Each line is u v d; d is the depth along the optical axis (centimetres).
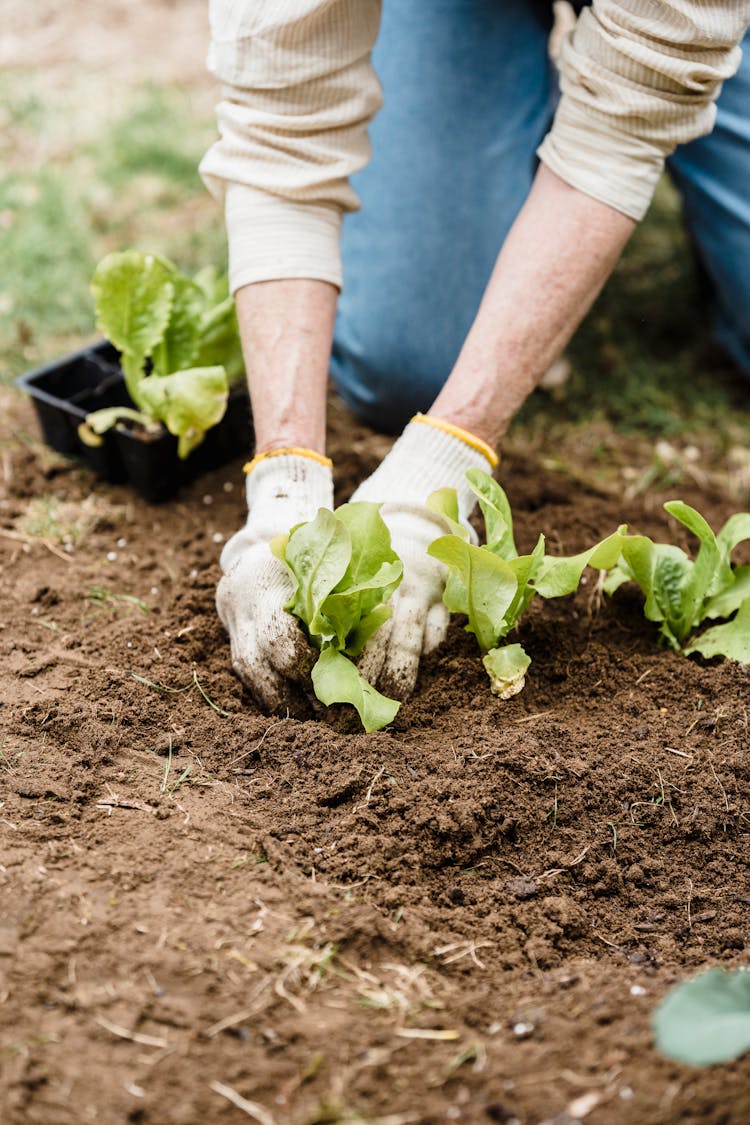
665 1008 119
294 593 166
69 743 168
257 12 170
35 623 199
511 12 254
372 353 254
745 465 266
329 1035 126
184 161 354
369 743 166
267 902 142
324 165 183
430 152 256
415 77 254
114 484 242
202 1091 119
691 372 296
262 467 180
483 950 144
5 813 154
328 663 164
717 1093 119
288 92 178
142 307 223
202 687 182
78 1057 121
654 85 168
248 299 184
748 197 259
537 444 267
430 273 256
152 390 217
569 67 174
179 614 197
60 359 249
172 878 145
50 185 337
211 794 161
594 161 175
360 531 162
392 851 154
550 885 155
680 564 194
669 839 162
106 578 213
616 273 328
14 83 397
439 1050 125
